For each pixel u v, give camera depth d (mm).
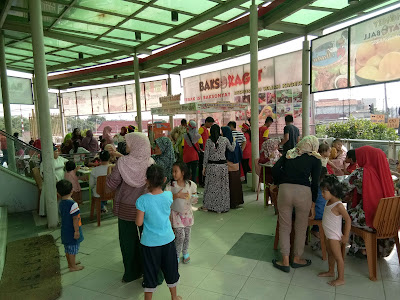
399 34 5324
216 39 8375
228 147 5238
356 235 3428
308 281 2982
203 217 5074
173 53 9953
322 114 11414
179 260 3539
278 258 3494
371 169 3111
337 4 6188
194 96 12562
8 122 8508
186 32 8453
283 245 3205
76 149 8000
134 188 3016
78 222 3381
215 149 5199
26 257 3801
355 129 7652
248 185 7059
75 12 6844
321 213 3428
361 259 3402
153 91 13516
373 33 5785
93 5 6496
